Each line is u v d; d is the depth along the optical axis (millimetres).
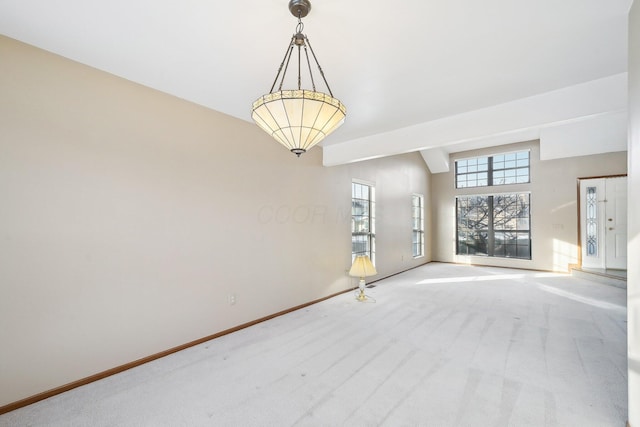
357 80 2562
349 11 1717
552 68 2377
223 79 2580
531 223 7051
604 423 1826
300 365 2574
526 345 2932
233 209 3414
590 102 2586
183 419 1899
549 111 2781
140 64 2342
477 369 2480
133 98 2615
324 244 4730
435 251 8562
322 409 1984
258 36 1973
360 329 3400
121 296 2521
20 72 2061
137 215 2629
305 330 3389
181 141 2951
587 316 3762
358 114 3309
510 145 7340
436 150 7883
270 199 3855
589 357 2670
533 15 1767
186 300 2967
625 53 2170
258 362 2635
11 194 2020
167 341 2816
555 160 6719
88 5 1679
